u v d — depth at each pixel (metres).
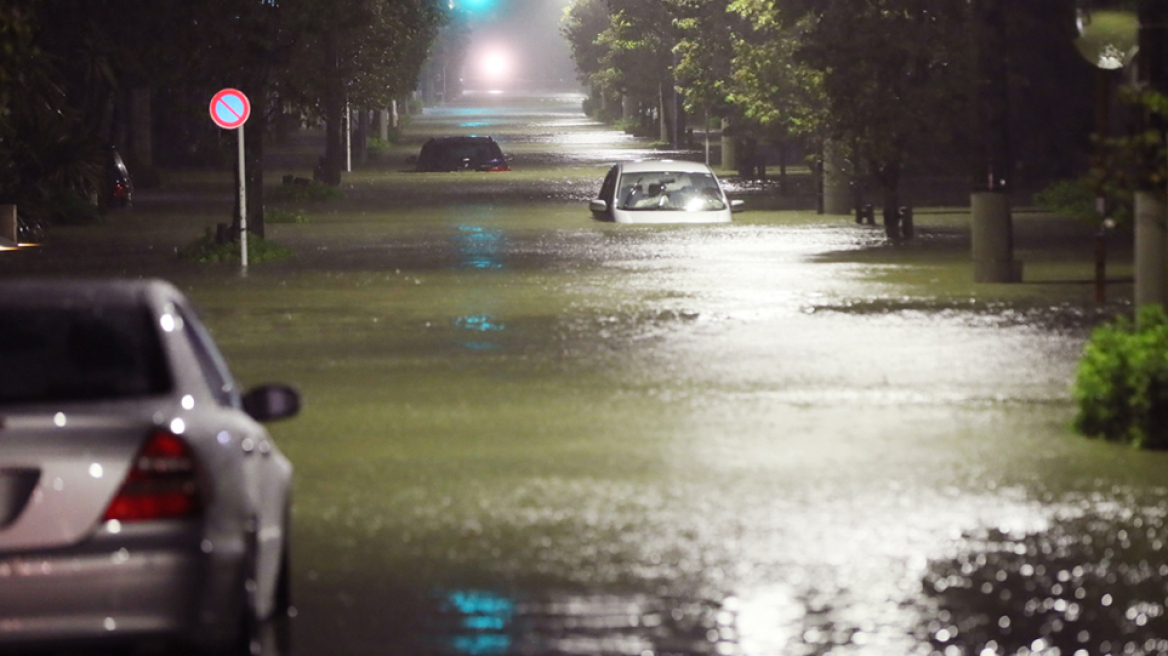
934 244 103.56
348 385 50.69
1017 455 38.78
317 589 27.55
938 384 49.62
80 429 19.94
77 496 19.72
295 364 55.34
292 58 117.88
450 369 53.81
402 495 35.03
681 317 66.88
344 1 114.31
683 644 24.16
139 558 19.70
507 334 62.34
